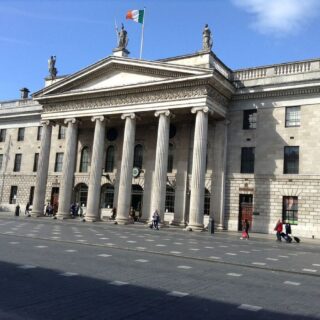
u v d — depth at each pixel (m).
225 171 36.12
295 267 14.40
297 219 32.66
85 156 45.56
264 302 8.59
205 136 33.25
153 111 36.38
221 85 34.25
